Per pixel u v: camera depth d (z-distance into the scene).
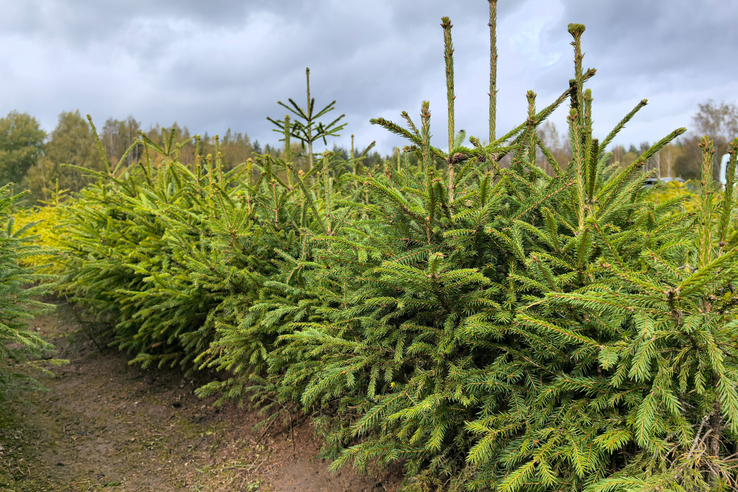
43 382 4.44
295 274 3.25
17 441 3.35
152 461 3.29
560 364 1.82
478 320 1.82
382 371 2.63
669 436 1.39
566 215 2.05
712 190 1.34
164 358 4.32
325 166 3.74
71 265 4.80
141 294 3.61
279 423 3.60
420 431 2.06
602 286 1.45
